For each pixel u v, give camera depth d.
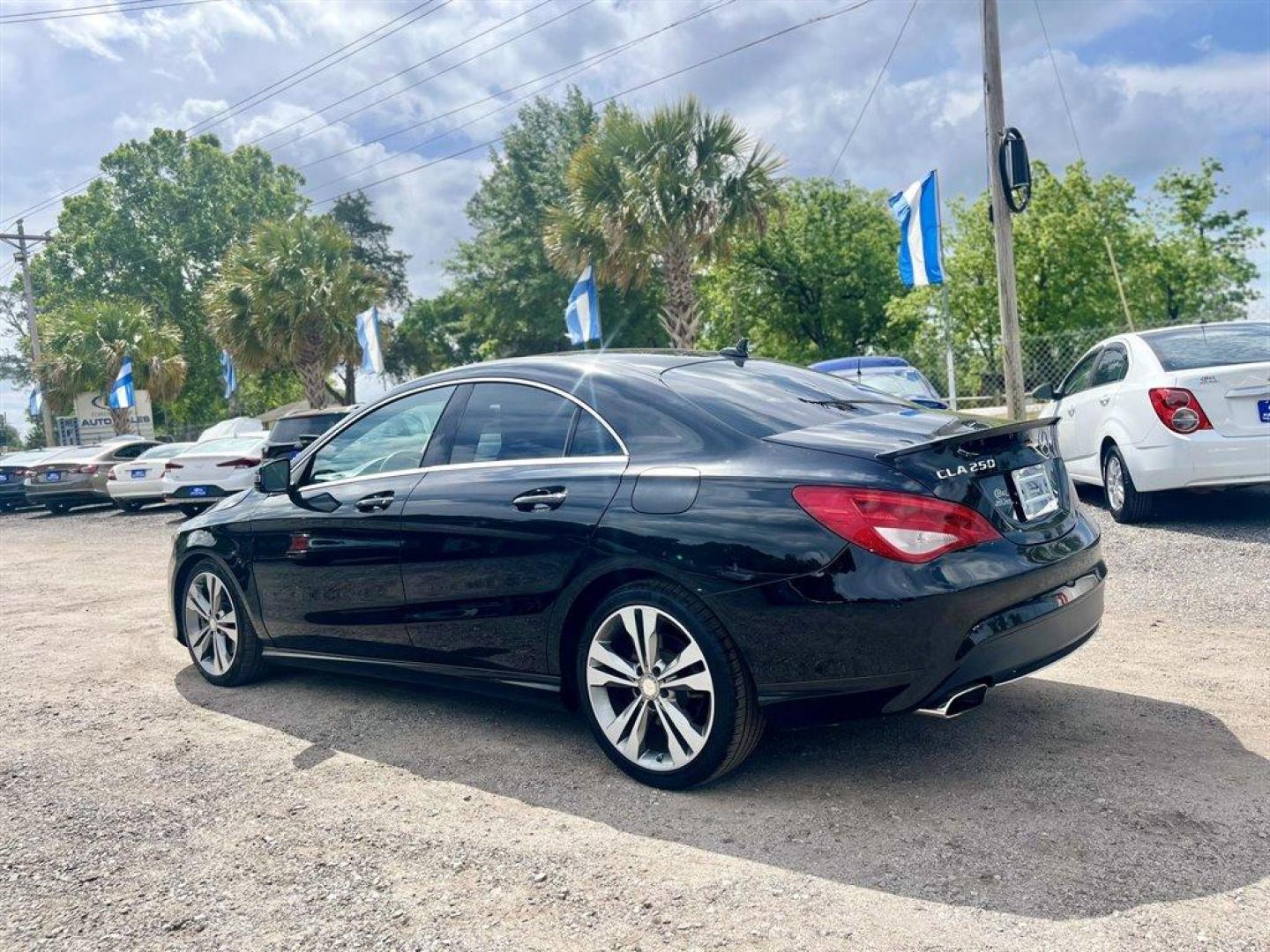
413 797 3.40
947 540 2.93
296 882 2.81
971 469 3.07
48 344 35.38
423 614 3.90
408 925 2.55
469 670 3.82
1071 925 2.33
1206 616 5.08
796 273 41.78
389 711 4.37
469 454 3.91
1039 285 37.91
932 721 3.78
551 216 21.58
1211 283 42.53
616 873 2.75
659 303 40.06
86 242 49.41
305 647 4.50
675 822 3.04
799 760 3.48
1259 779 3.07
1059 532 3.31
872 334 43.19
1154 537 7.01
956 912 2.42
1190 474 6.88
